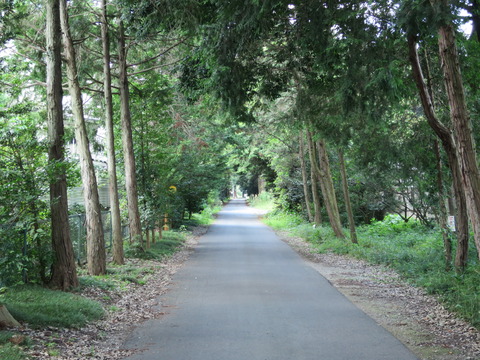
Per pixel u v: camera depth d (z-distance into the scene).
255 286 11.61
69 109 17.72
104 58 15.28
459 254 11.27
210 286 11.66
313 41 10.06
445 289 9.84
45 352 5.85
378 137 14.84
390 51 9.57
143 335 7.10
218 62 11.08
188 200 32.44
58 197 9.67
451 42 8.02
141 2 11.23
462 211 11.19
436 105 12.40
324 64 10.85
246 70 12.12
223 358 5.92
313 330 7.32
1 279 8.54
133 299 10.05
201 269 14.80
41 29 13.70
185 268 15.07
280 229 34.47
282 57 12.20
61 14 12.48
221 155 34.75
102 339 6.86
